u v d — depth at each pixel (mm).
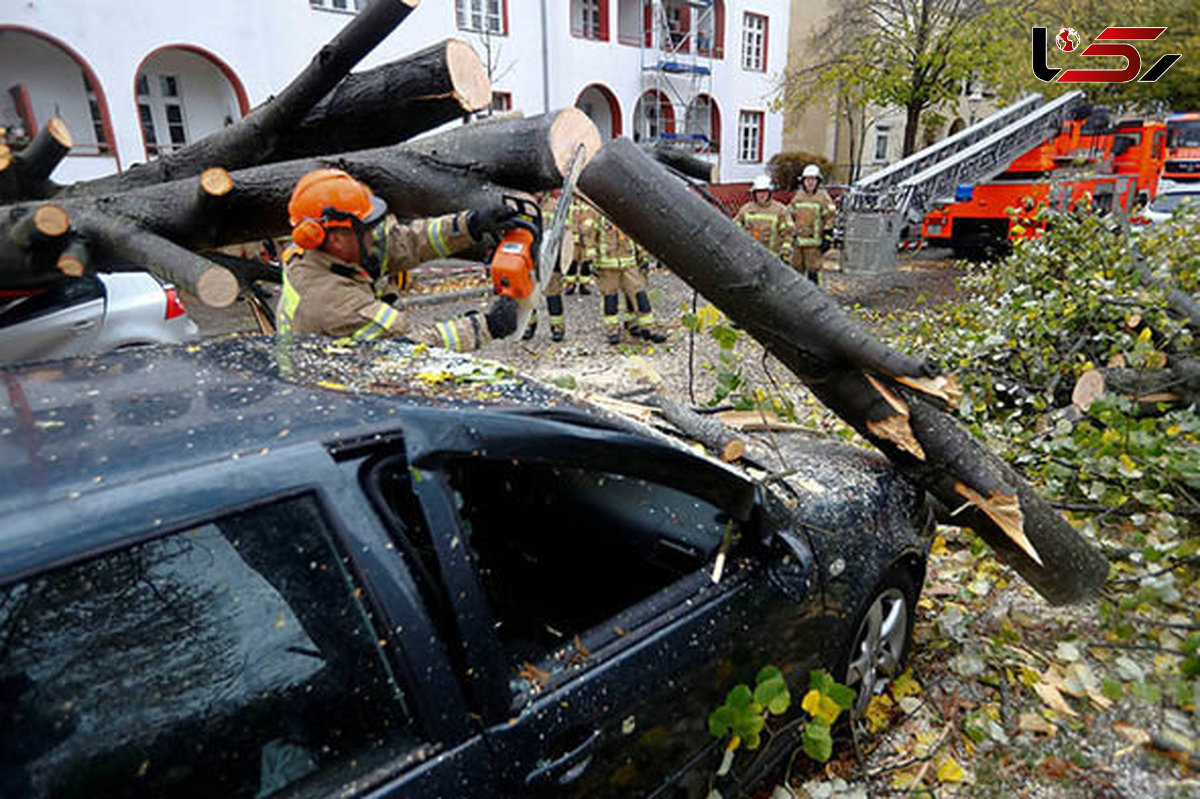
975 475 2678
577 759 1472
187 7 11633
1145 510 3729
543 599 2262
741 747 2002
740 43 21188
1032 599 3312
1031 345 5004
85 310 5023
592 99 20047
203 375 1665
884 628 2637
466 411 1458
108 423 1353
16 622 999
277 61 12703
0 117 12031
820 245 9617
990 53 15031
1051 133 13352
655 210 2490
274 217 2660
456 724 1305
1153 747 2457
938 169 11141
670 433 2734
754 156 22688
